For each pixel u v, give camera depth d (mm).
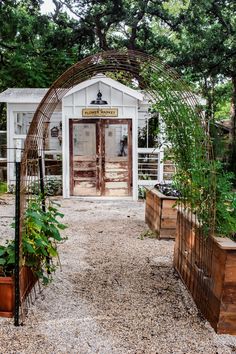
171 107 3938
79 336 2891
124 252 5234
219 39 16641
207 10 16000
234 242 2951
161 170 10484
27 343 2775
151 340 2840
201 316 3260
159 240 5895
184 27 17188
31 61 15055
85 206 9234
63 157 10383
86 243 5680
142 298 3650
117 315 3264
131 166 10438
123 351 2688
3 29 14750
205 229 3203
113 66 4242
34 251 3400
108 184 10523
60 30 16828
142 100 10148
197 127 3361
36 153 3932
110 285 3986
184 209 4051
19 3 15703
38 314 3252
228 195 3223
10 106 10664
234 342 2814
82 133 10398
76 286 3936
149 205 6852
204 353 2672
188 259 3850
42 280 4012
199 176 3246
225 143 16141
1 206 8867
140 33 18266
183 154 3830
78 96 10258
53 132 11555
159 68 3979
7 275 3283
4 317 3182
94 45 18406
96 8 17016
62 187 10633
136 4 16828
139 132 10633
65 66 15820
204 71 17312
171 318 3217
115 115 10266
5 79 14750
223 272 2855
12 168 10688
